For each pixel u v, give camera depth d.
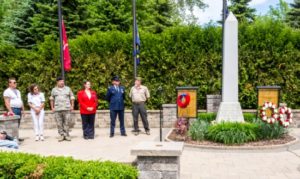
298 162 8.05
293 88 15.05
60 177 4.63
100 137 12.01
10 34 23.73
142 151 5.08
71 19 22.66
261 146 9.58
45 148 9.88
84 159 5.65
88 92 11.62
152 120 14.64
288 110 10.61
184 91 12.12
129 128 14.60
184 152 9.27
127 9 25.34
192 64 15.24
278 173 7.05
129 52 15.61
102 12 23.95
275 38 15.05
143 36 15.46
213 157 8.63
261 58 15.06
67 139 11.26
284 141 10.23
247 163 7.97
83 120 11.61
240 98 15.14
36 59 15.91
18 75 15.97
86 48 15.73
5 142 7.91
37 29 22.36
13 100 10.88
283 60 15.02
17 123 10.70
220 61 15.09
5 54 16.05
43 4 22.61
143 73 15.47
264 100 12.30
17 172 4.90
